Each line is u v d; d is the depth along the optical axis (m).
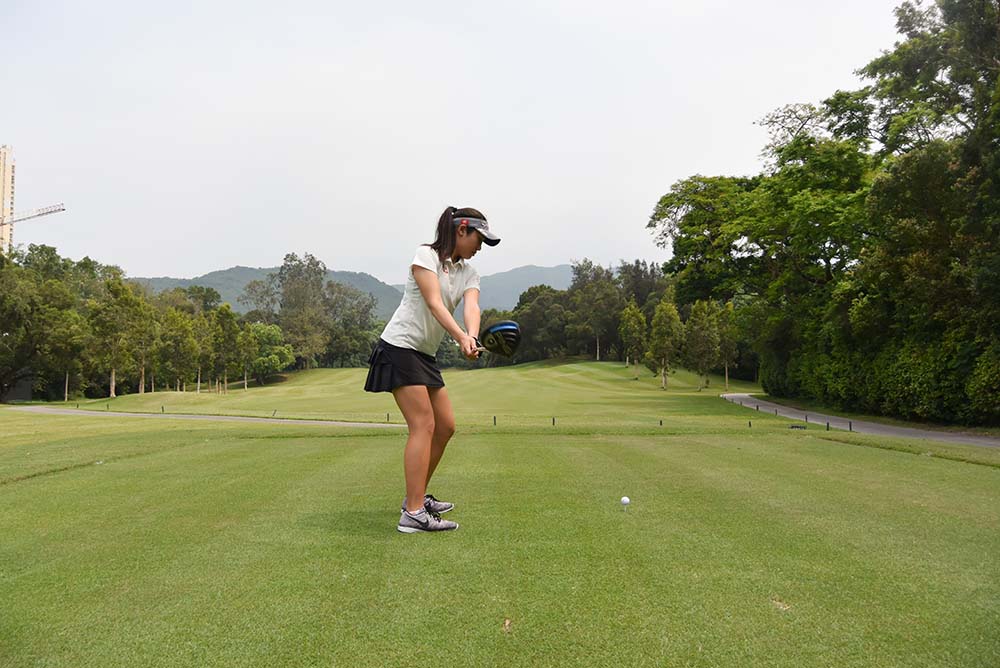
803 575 3.16
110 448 9.20
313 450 8.72
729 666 2.24
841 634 2.49
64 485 5.80
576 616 2.65
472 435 10.95
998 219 15.88
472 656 2.31
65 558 3.46
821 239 27.28
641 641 2.43
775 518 4.34
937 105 21.50
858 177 26.69
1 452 8.91
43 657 2.31
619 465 6.88
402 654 2.32
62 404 39.81
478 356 3.88
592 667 2.23
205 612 2.70
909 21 23.27
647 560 3.39
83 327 54.50
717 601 2.82
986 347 17.28
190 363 58.72
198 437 11.27
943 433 17.00
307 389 53.31
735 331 40.62
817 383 28.80
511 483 5.73
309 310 101.12
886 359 21.62
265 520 4.31
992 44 18.67
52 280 56.69
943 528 4.09
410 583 3.04
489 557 3.43
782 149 28.95
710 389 54.22
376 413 25.16
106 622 2.61
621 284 94.19
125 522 4.28
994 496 5.14
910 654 2.32
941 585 3.02
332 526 4.13
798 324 31.89
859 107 26.81
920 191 17.42
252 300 105.50
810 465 6.87
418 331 4.03
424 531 3.95
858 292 23.50
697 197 39.00
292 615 2.66
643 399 37.66
